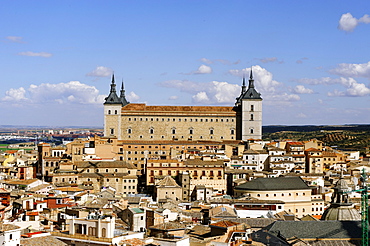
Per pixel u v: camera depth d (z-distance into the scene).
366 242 194.38
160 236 163.75
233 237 167.75
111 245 142.88
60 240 150.62
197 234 172.88
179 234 166.75
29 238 148.00
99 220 149.38
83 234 150.38
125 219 192.00
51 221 199.88
